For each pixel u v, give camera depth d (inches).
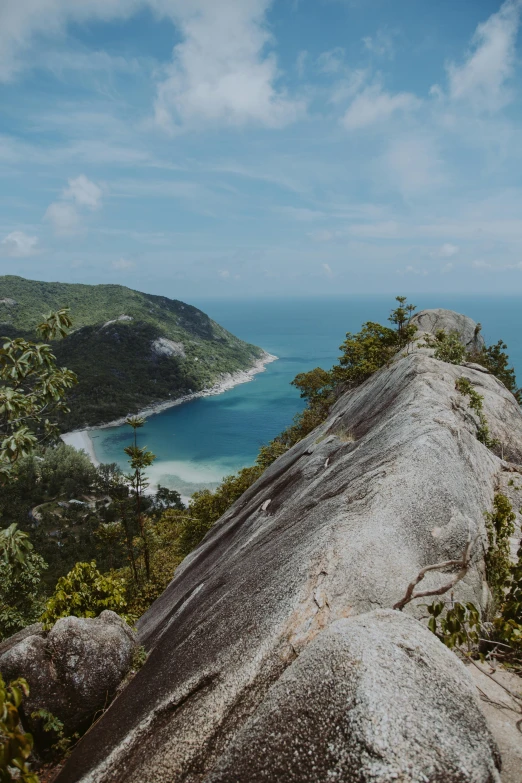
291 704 150.8
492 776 120.6
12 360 373.7
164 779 195.6
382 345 1499.8
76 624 324.2
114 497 1270.9
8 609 730.2
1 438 364.2
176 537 1686.8
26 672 293.6
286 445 1926.7
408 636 167.5
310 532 352.8
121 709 279.4
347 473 480.1
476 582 314.0
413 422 508.4
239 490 1566.2
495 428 794.2
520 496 502.0
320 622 233.1
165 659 304.8
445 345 1133.1
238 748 151.3
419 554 304.3
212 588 434.3
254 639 239.1
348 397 1237.1
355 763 122.6
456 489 378.0
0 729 128.1
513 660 236.5
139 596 899.4
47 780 271.0
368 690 137.4
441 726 130.3
